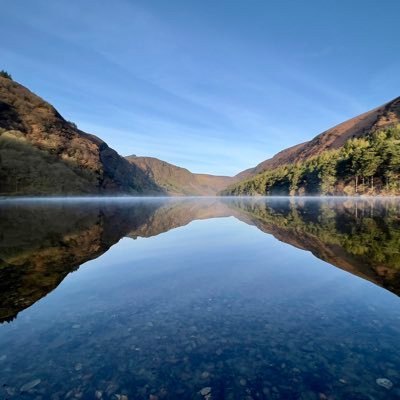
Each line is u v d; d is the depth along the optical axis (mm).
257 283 7793
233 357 4254
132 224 24000
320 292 6918
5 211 38344
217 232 18672
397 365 3986
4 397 3445
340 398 3400
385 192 75625
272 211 37719
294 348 4461
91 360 4211
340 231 16781
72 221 25750
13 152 99562
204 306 6227
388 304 6055
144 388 3611
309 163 119625
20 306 6219
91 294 7027
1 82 125312
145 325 5316
